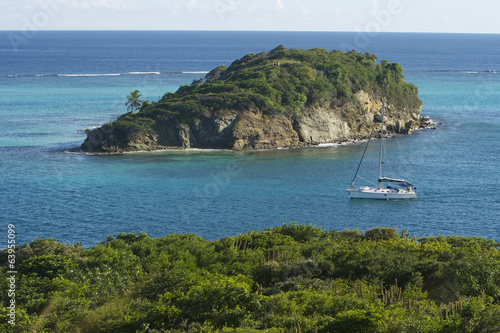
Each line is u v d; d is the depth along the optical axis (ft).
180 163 359.87
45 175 321.93
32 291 133.49
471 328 99.40
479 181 311.47
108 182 309.01
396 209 265.13
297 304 115.96
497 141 426.10
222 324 111.55
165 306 114.93
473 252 158.20
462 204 271.90
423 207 269.03
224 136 412.57
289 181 314.55
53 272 149.89
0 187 293.84
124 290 133.28
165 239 183.73
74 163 355.15
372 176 326.03
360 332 99.14
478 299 111.45
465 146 407.64
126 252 162.61
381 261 144.15
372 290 128.06
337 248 168.55
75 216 248.52
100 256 158.81
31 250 171.63
